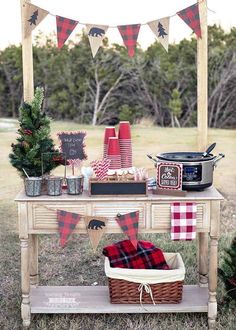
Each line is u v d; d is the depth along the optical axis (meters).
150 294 2.84
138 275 2.82
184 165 2.72
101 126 9.12
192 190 2.79
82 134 2.86
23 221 2.67
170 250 4.05
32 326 2.82
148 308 2.83
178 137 8.23
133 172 2.72
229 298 3.00
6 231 4.64
